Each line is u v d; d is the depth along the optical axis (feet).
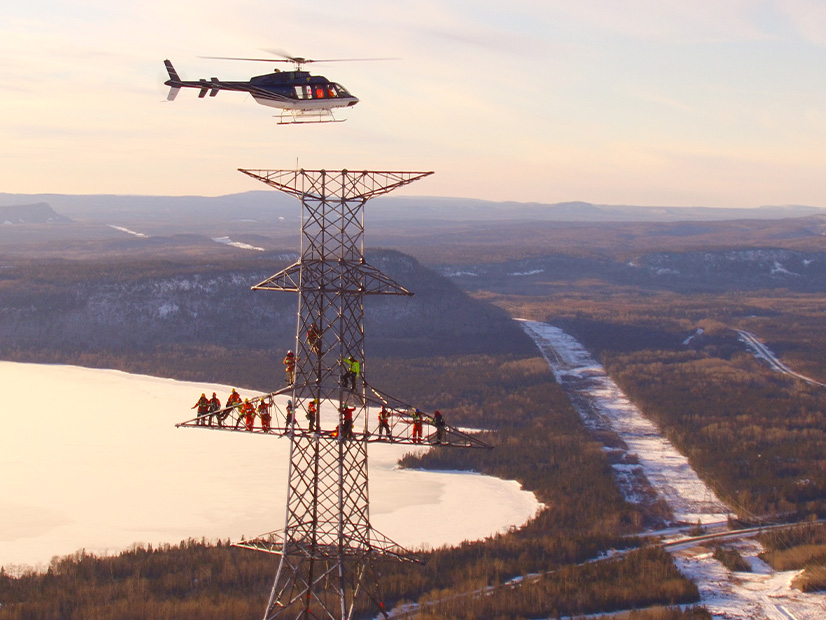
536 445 628.69
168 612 337.31
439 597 368.48
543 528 476.54
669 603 386.93
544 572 406.41
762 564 436.35
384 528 467.52
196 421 228.02
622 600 384.06
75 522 477.77
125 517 484.33
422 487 536.01
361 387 224.74
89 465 575.38
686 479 581.94
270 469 563.89
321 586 357.20
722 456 610.65
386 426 222.28
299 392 227.81
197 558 398.01
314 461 229.66
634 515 505.25
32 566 412.77
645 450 644.27
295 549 231.30
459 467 581.53
